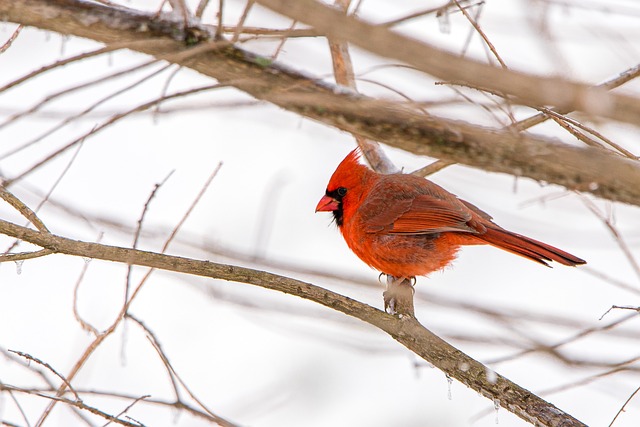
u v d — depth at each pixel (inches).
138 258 252.5
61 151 212.2
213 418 242.7
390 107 199.5
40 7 210.2
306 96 199.2
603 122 149.2
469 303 263.1
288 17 142.5
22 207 252.2
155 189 261.1
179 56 194.5
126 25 210.2
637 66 248.7
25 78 200.4
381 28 139.7
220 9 207.5
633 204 194.1
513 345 252.7
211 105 204.7
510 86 140.8
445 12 247.6
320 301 266.5
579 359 252.4
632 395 252.4
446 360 259.3
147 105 202.7
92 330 259.6
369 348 295.0
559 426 237.9
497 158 197.9
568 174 193.8
